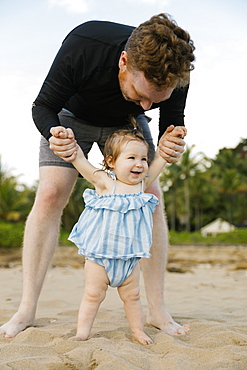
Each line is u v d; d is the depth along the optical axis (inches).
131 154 99.2
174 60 84.9
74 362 78.5
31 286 111.4
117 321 120.6
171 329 109.7
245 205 1739.7
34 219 113.2
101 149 124.5
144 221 98.3
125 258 93.8
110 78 98.7
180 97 110.7
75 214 1268.5
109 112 109.4
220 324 113.8
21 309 109.6
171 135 105.7
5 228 758.5
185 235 1106.1
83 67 99.1
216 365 79.4
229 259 730.2
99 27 101.1
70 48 100.3
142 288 228.4
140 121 120.3
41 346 90.0
